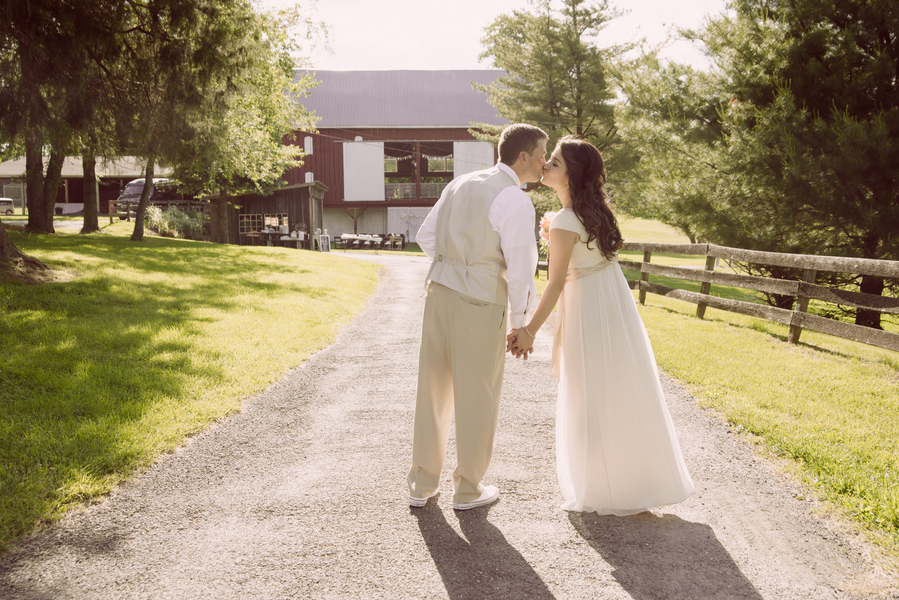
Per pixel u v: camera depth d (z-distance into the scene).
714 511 2.54
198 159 9.45
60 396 3.69
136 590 1.95
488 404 2.44
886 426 3.46
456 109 35.47
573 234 2.42
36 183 15.44
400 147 37.16
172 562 2.12
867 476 2.73
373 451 3.23
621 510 2.50
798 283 6.10
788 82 8.62
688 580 2.03
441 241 2.45
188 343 5.28
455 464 3.14
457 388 2.42
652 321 7.29
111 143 8.65
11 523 2.32
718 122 9.89
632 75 10.98
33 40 6.66
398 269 16.14
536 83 22.92
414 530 2.38
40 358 4.38
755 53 8.97
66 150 7.95
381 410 3.94
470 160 34.75
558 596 1.94
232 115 13.66
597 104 21.72
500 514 2.53
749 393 4.14
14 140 7.32
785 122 8.23
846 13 8.52
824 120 8.23
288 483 2.81
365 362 5.30
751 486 2.77
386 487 2.78
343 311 8.16
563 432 2.62
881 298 5.14
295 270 12.75
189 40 8.13
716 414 3.75
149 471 2.90
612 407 2.47
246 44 8.46
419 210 34.88
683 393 4.21
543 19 22.09
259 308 7.52
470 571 2.09
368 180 34.62
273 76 18.67
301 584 2.00
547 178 2.51
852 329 5.36
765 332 6.80
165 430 3.34
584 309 2.50
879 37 8.41
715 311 8.68
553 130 23.12
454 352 2.40
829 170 7.88
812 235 8.52
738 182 8.78
